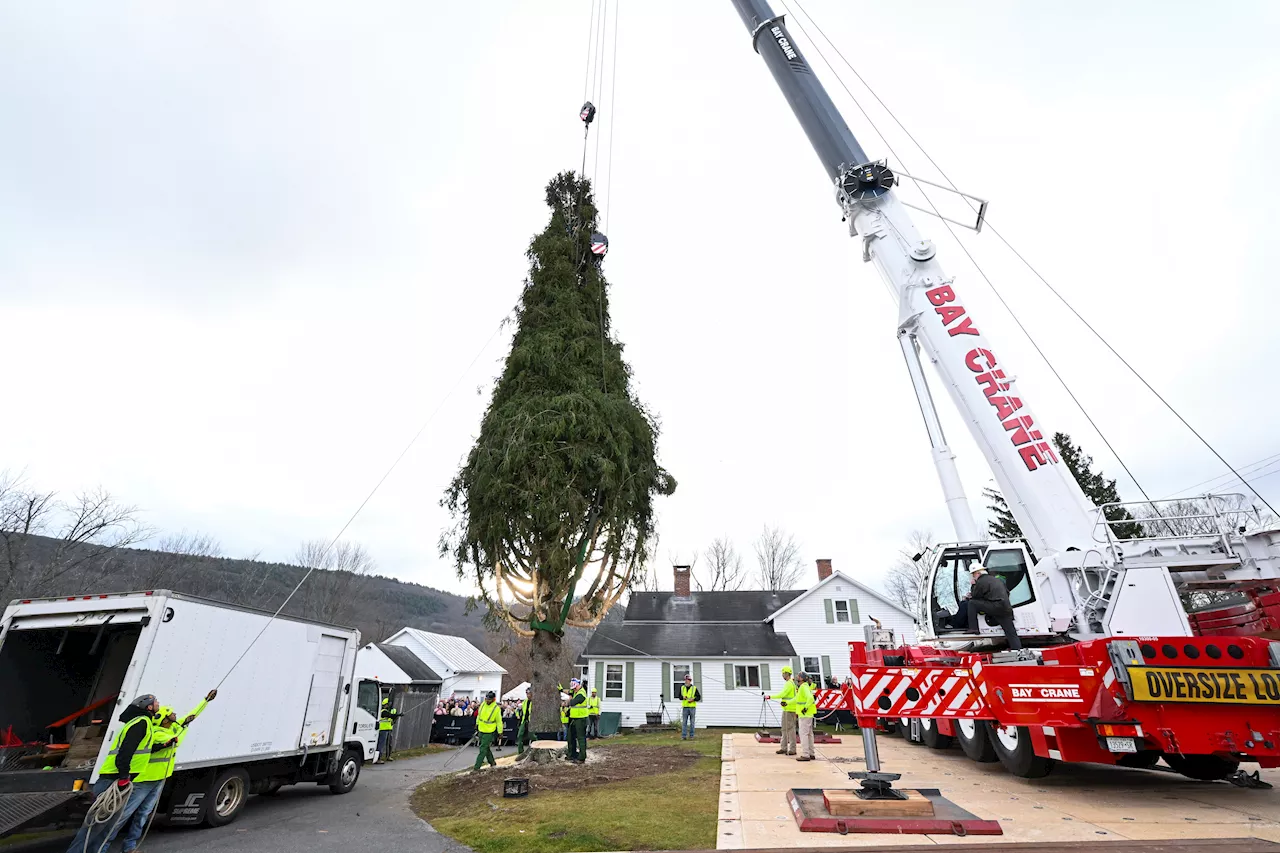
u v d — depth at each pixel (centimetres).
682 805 812
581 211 1833
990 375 915
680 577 3678
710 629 3253
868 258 1122
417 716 2312
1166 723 670
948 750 1224
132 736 653
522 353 1477
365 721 1321
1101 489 2695
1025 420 880
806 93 1253
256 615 972
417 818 948
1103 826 596
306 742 1075
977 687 745
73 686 891
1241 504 780
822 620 3150
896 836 580
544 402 1409
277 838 822
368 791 1247
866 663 791
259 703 969
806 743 1152
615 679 3031
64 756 828
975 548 1029
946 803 669
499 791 1028
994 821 589
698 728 2867
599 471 1353
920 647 1062
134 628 917
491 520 1316
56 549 2706
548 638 1352
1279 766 678
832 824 600
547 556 1304
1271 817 624
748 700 2923
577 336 1571
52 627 823
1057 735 723
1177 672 666
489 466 1338
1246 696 648
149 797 683
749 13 1389
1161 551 785
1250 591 778
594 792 954
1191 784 821
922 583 1130
